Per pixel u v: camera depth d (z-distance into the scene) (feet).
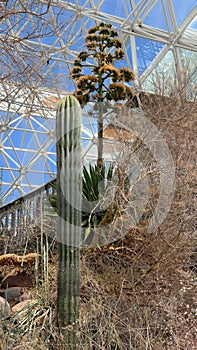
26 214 16.06
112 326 9.74
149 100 17.93
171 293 11.57
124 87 18.19
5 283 13.91
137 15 33.47
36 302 10.84
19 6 13.01
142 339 9.52
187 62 21.88
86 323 9.73
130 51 35.12
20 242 16.10
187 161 13.69
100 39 19.76
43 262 12.47
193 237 12.58
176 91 17.02
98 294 10.73
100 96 18.04
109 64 19.24
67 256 9.65
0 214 17.83
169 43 32.19
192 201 13.05
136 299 11.08
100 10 35.76
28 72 12.73
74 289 9.61
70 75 19.74
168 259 11.94
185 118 15.20
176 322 10.69
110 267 11.94
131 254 12.85
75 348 9.07
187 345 10.32
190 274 12.34
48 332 9.55
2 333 8.87
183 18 31.45
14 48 11.81
